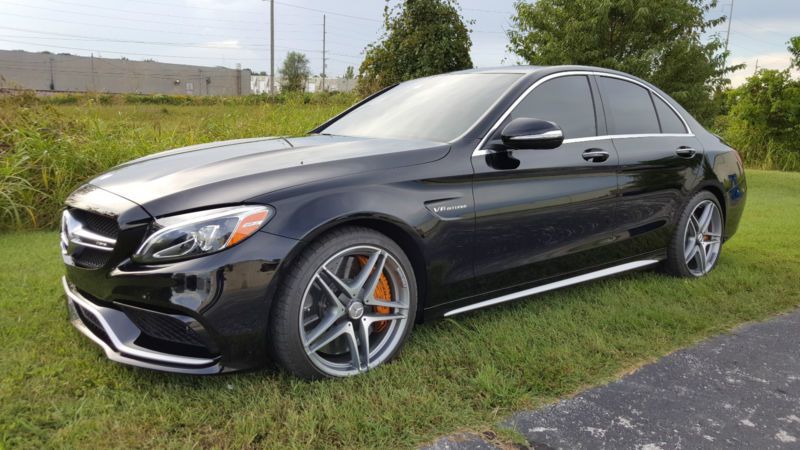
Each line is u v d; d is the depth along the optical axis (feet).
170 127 24.27
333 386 7.66
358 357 8.05
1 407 7.00
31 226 17.92
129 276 7.15
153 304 7.11
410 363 8.39
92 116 22.38
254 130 26.55
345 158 8.40
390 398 7.36
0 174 17.65
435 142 9.46
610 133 11.46
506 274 9.66
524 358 8.67
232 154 9.12
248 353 7.33
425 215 8.46
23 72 159.74
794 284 12.96
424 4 37.40
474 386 7.78
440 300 8.98
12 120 20.17
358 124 11.60
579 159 10.57
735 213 14.23
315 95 38.32
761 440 6.93
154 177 8.23
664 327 10.28
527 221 9.73
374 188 8.07
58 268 13.12
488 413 7.25
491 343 9.11
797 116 49.29
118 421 6.79
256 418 6.88
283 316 7.39
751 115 51.16
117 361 7.37
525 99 10.33
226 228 7.08
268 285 7.22
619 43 33.01
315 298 7.88
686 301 11.69
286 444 6.48
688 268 13.15
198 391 7.50
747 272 13.70
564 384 8.06
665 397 7.89
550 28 34.68
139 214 7.26
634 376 8.47
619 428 7.09
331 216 7.53
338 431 6.70
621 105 12.02
